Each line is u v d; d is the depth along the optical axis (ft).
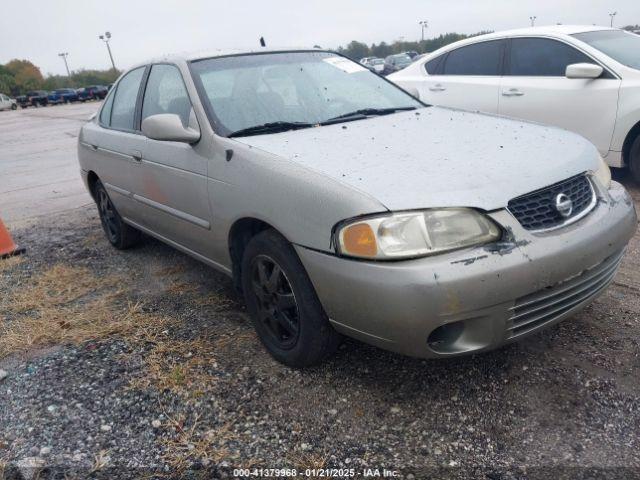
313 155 8.63
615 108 16.57
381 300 7.09
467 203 7.18
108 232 16.08
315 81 11.89
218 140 9.72
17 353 10.28
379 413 7.97
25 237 17.90
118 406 8.50
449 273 6.86
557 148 8.85
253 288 9.46
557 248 7.38
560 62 18.11
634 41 18.28
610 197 8.75
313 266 7.79
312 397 8.41
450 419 7.74
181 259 14.62
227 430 7.85
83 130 16.24
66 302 12.42
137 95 13.19
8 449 7.78
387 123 10.47
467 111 11.81
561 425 7.45
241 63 11.69
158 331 10.68
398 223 7.06
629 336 9.23
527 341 9.32
